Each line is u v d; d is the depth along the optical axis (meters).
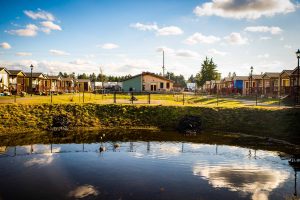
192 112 34.44
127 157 18.94
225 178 14.66
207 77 97.19
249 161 18.16
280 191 12.88
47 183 13.73
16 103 33.75
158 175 15.09
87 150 20.94
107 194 12.41
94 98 48.88
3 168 16.23
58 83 82.56
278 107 33.31
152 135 27.70
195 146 22.70
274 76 55.56
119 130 30.31
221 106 35.34
